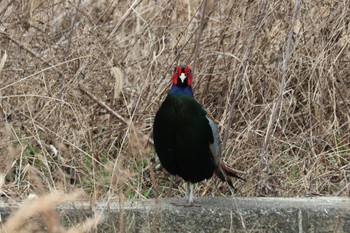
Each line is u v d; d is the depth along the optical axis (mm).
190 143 9773
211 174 10188
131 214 9109
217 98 12664
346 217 9258
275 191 11398
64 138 11141
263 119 12289
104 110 12320
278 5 12625
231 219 9305
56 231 5875
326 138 12156
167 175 11867
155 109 12391
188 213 9273
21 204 9227
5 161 10180
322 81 12398
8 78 12031
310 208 9289
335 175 11578
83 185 10367
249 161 11812
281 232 9320
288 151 12156
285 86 12070
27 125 11336
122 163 11062
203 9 11969
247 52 11930
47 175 10438
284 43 12586
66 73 12305
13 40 12078
